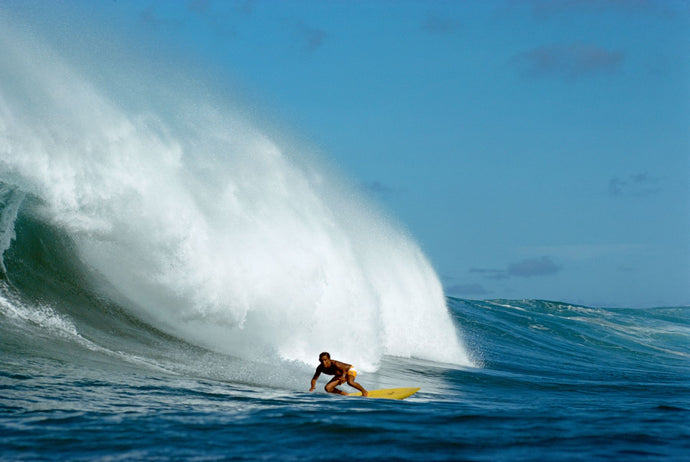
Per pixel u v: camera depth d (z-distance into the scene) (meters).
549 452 22.98
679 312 197.12
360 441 23.39
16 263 41.25
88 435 21.89
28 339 34.91
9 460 18.78
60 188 48.00
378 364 59.97
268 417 26.92
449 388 50.41
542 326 127.81
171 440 22.09
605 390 57.91
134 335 41.62
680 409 39.62
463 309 131.38
